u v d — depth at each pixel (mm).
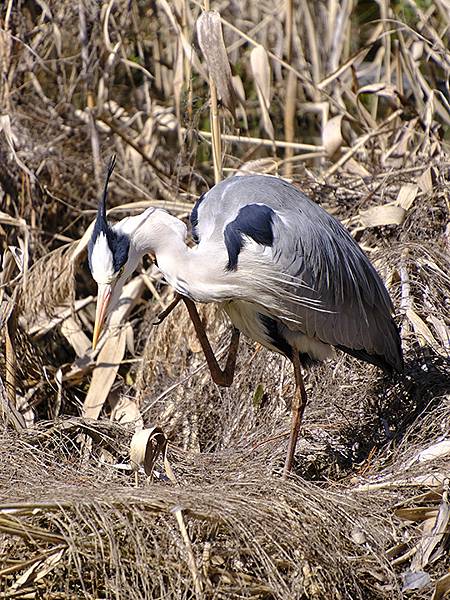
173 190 12656
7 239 11789
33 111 13180
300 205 9055
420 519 8102
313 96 14438
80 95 14312
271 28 15336
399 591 7336
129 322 11273
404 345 10273
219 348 10758
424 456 8758
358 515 7855
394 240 11305
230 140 12523
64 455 8953
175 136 13805
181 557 7051
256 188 8984
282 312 8977
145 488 7715
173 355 10828
